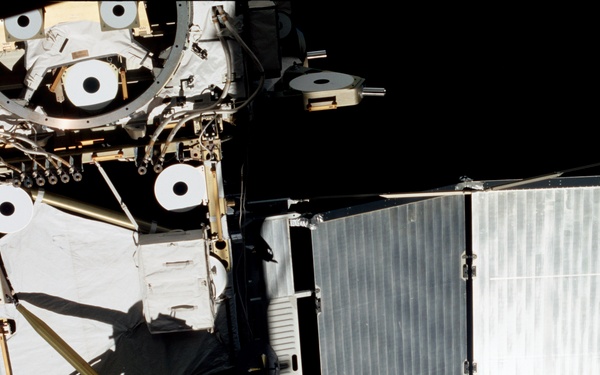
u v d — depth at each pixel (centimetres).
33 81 1400
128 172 1605
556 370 1723
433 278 1677
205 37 1408
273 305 1670
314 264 1614
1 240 1525
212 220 1520
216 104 1420
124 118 1429
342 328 1661
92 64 1377
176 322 1533
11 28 1360
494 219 1645
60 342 1521
